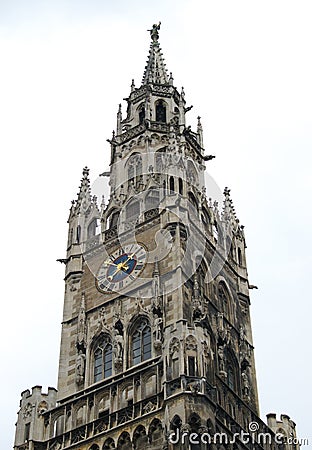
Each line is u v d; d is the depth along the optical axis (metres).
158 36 84.44
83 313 60.44
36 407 55.50
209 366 53.50
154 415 49.91
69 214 68.69
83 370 57.62
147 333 57.09
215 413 50.28
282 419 59.75
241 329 62.44
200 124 76.81
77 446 51.56
